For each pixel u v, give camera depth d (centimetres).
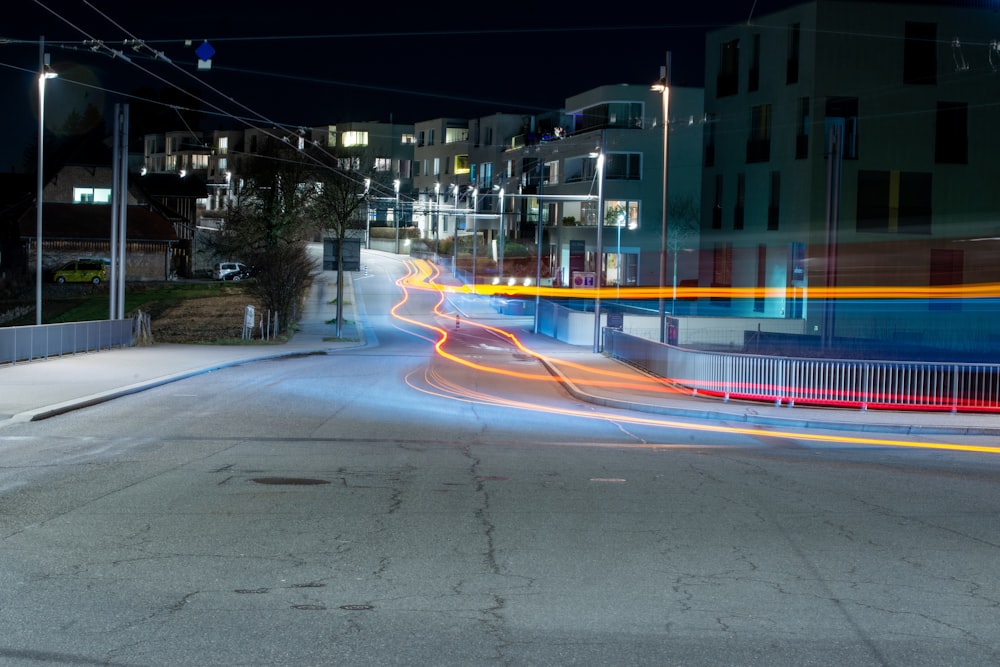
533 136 8981
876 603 772
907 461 1598
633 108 7356
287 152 8169
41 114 3083
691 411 2248
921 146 4584
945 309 4609
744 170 5038
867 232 4556
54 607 724
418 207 11469
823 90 4512
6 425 1853
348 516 1065
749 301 4997
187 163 13625
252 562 862
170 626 684
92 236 7506
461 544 943
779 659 639
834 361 2294
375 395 2556
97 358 3309
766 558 912
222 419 1992
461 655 635
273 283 5078
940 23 4575
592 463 1505
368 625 694
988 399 2203
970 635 695
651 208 7312
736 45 5116
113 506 1104
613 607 747
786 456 1638
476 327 5659
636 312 5281
